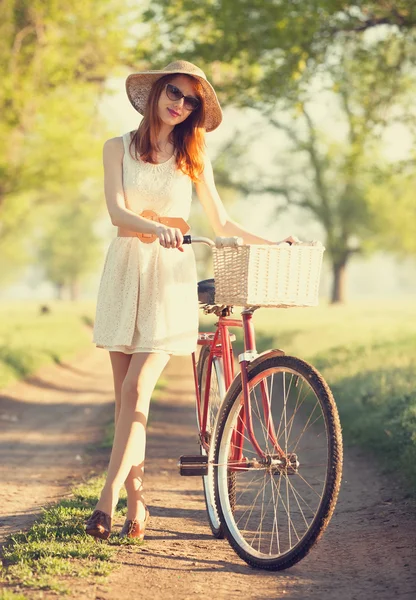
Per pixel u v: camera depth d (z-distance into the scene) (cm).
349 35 1822
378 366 1533
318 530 438
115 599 408
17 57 2797
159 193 509
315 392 451
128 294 502
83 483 764
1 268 10725
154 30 2003
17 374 1942
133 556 486
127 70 2838
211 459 520
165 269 505
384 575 452
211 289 553
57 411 1492
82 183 3469
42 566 453
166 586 433
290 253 452
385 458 830
